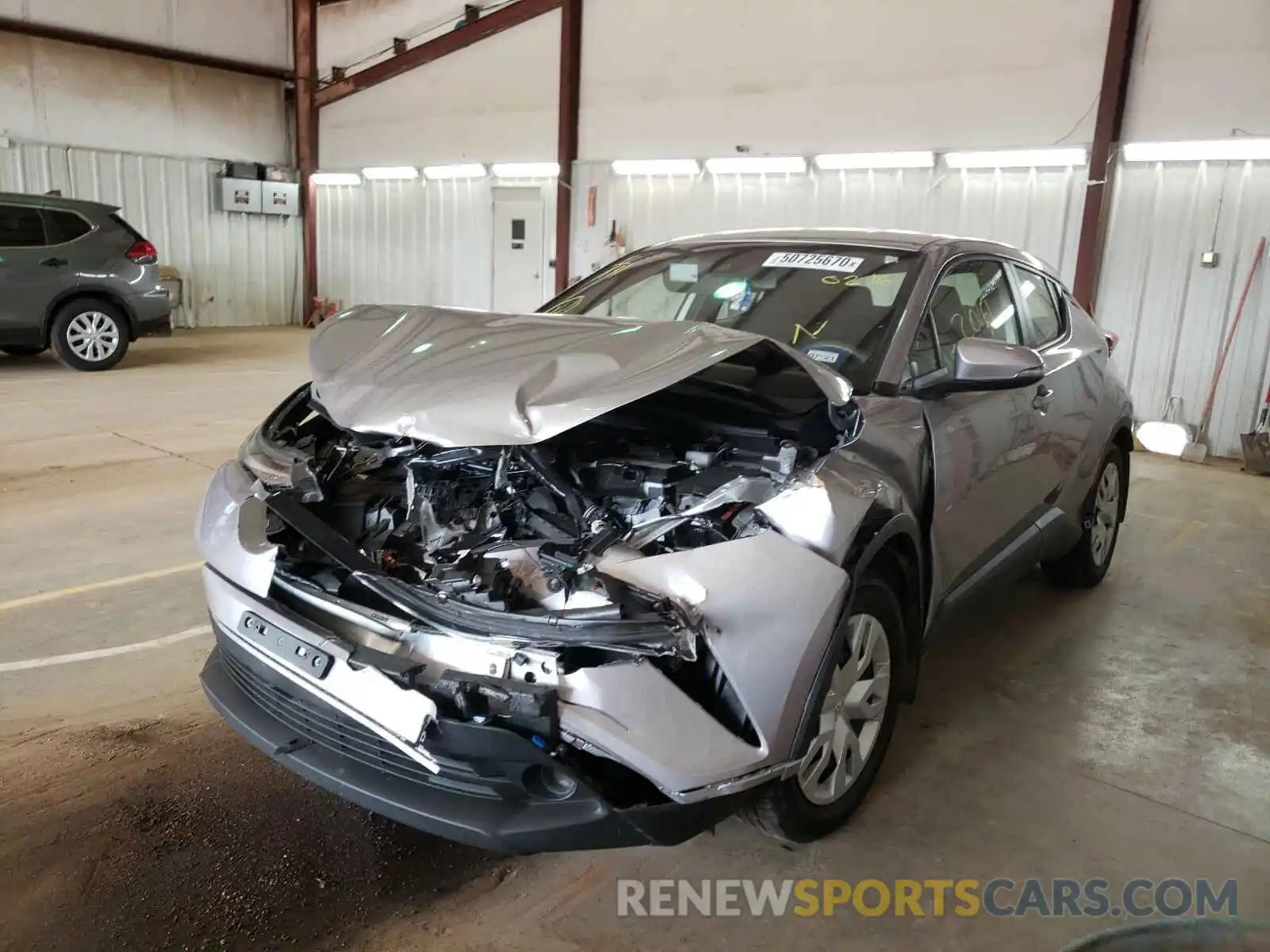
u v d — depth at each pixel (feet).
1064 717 11.12
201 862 7.98
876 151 32.04
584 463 8.22
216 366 35.22
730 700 6.92
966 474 9.82
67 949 6.97
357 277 51.08
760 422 9.04
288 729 7.65
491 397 7.19
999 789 9.55
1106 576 16.16
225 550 7.96
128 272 31.96
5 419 24.18
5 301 29.73
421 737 6.53
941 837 8.73
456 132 45.01
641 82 37.68
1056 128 28.32
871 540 7.86
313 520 7.48
